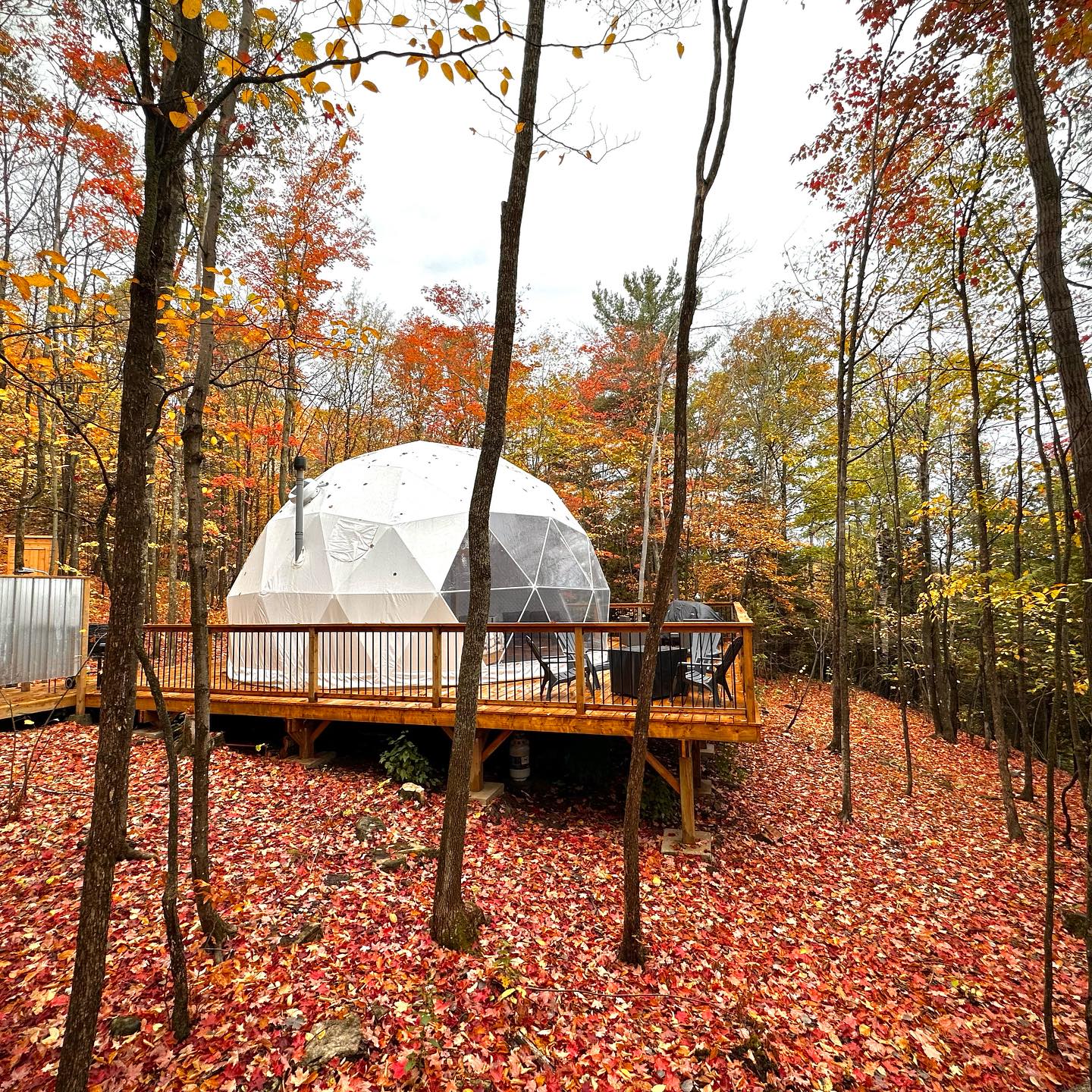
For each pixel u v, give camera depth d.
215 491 19.25
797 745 12.57
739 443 21.33
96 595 16.36
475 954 4.14
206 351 4.30
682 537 18.62
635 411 19.02
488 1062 3.26
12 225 9.63
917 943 5.45
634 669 7.22
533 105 3.77
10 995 3.36
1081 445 3.11
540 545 10.47
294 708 7.43
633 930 4.37
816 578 19.86
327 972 3.75
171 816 3.13
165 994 3.43
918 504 16.53
